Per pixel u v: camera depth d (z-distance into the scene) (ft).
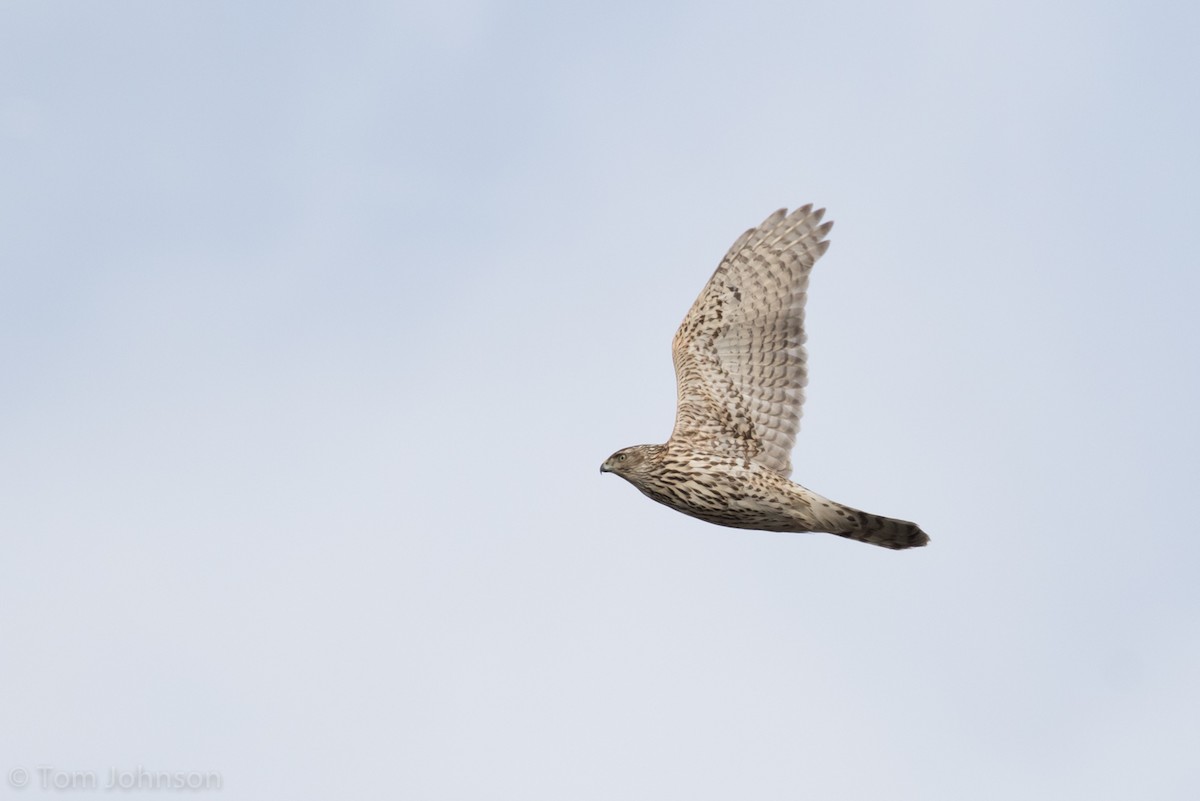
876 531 44.62
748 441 47.57
